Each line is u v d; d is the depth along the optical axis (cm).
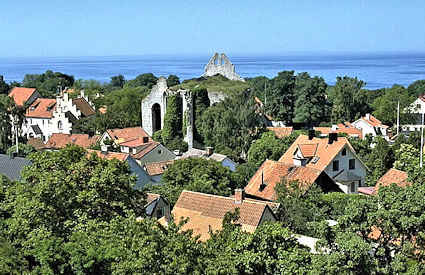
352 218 2886
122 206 3656
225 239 3045
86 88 18750
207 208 4544
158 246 2678
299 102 13750
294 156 6750
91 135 9688
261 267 2772
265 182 5831
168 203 5619
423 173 3247
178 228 2955
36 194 3425
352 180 6562
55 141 9806
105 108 13375
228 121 9794
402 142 8438
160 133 10619
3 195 3856
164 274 2592
